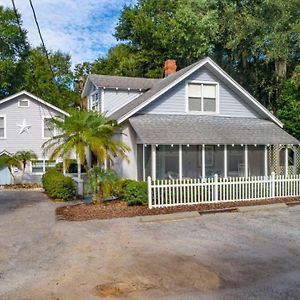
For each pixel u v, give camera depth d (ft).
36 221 39.06
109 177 47.67
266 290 19.98
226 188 48.57
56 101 137.49
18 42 130.62
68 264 24.53
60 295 19.40
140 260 25.25
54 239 31.24
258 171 64.95
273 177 51.44
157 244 29.48
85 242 30.14
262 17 91.56
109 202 48.42
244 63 101.09
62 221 38.78
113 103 71.92
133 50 131.85
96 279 21.72
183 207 44.86
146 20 122.11
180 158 54.54
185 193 46.37
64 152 45.55
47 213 43.83
